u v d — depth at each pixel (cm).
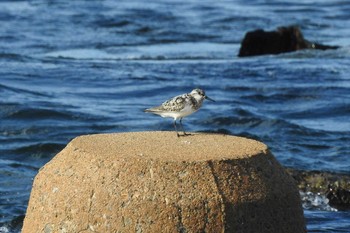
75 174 790
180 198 756
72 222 777
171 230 751
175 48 2992
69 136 1639
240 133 1709
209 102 1972
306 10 4000
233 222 761
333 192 1312
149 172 768
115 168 773
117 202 761
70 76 2281
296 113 1911
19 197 1288
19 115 1761
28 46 2905
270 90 2138
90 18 3556
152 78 2288
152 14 3688
